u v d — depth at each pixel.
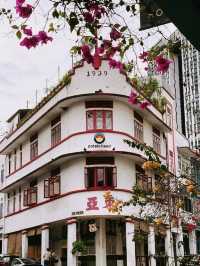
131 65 6.56
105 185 25.89
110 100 26.92
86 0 5.47
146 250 29.33
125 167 26.89
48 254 27.45
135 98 8.05
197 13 3.37
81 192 25.77
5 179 38.31
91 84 26.36
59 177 27.94
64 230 29.55
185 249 35.44
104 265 25.94
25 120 32.81
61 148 27.34
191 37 3.68
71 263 25.11
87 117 26.67
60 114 28.70
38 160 30.77
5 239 37.00
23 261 25.59
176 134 36.50
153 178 30.39
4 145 38.06
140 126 29.69
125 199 25.95
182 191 11.88
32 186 32.62
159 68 6.30
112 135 26.17
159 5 3.31
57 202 27.72
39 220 29.97
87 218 26.34
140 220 14.72
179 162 36.66
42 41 5.89
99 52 6.18
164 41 6.30
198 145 9.88
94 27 5.72
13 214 35.22
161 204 12.12
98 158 26.38
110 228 26.86
